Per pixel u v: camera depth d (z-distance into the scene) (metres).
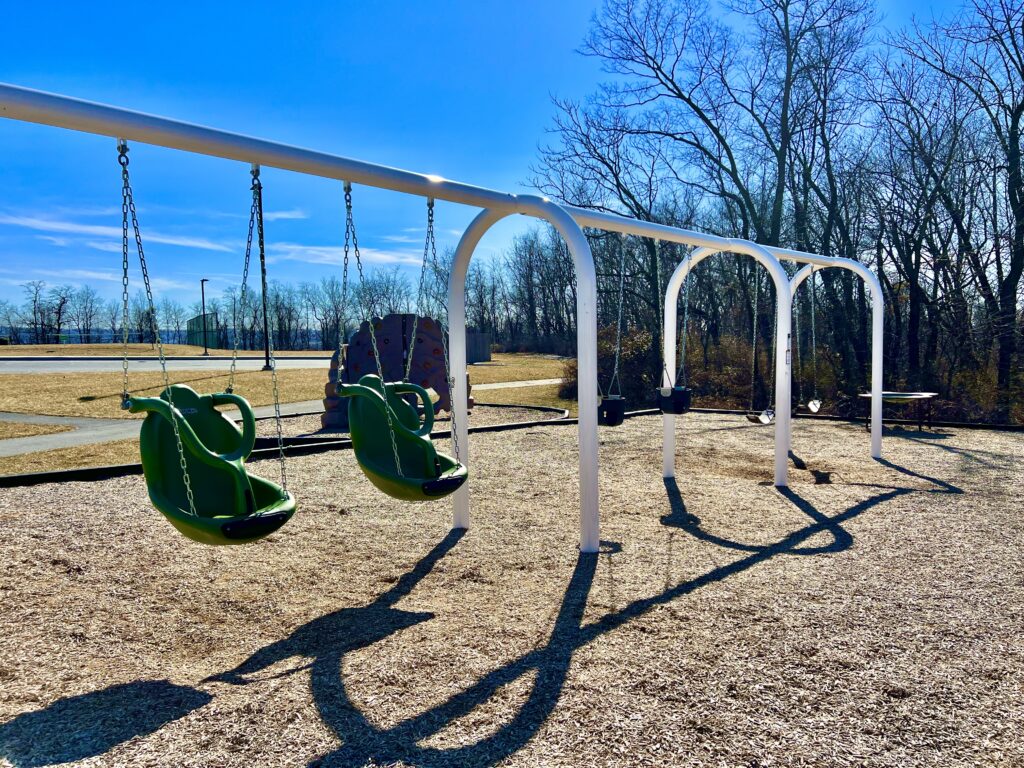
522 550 4.71
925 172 17.36
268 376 22.42
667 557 4.52
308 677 2.85
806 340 19.67
